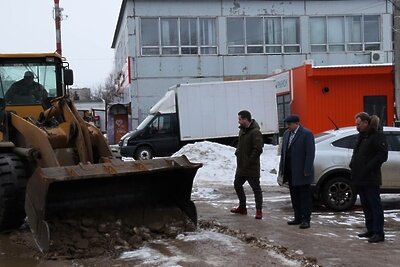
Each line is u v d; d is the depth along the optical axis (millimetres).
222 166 17547
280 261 6594
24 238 8250
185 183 8266
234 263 6555
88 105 43625
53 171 7078
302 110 24453
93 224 7512
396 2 16719
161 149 22000
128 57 32344
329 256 6809
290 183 8875
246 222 9234
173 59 32531
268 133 23047
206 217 9766
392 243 7551
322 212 10336
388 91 23844
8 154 8734
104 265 6629
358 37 34531
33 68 10117
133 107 32094
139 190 7969
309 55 34125
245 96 22859
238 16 33312
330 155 10477
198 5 32781
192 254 7020
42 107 10000
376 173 7609
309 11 34094
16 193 8281
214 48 33094
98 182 7512
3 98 9852
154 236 7844
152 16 32250
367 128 7609
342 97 23922
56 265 6668
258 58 33594
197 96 22359
